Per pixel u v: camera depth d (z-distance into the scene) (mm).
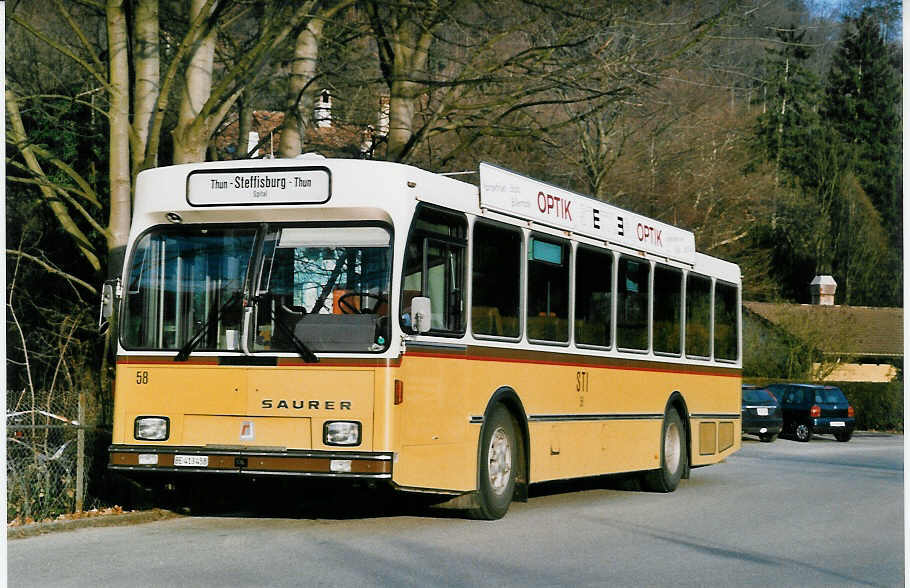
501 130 20344
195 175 12297
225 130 23625
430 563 10219
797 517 14867
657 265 17891
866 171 77938
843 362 55844
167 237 12438
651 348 17594
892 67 78188
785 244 72562
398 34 19797
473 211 13070
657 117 35250
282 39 17438
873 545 12359
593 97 20266
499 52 20984
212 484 13734
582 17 19359
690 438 18922
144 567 9812
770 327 55156
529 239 14219
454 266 12727
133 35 18406
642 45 20500
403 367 11758
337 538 11664
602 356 15984
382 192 11867
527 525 13164
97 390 17500
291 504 14836
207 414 12031
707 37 20812
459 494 13047
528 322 14133
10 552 10633
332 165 11961
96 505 13898
